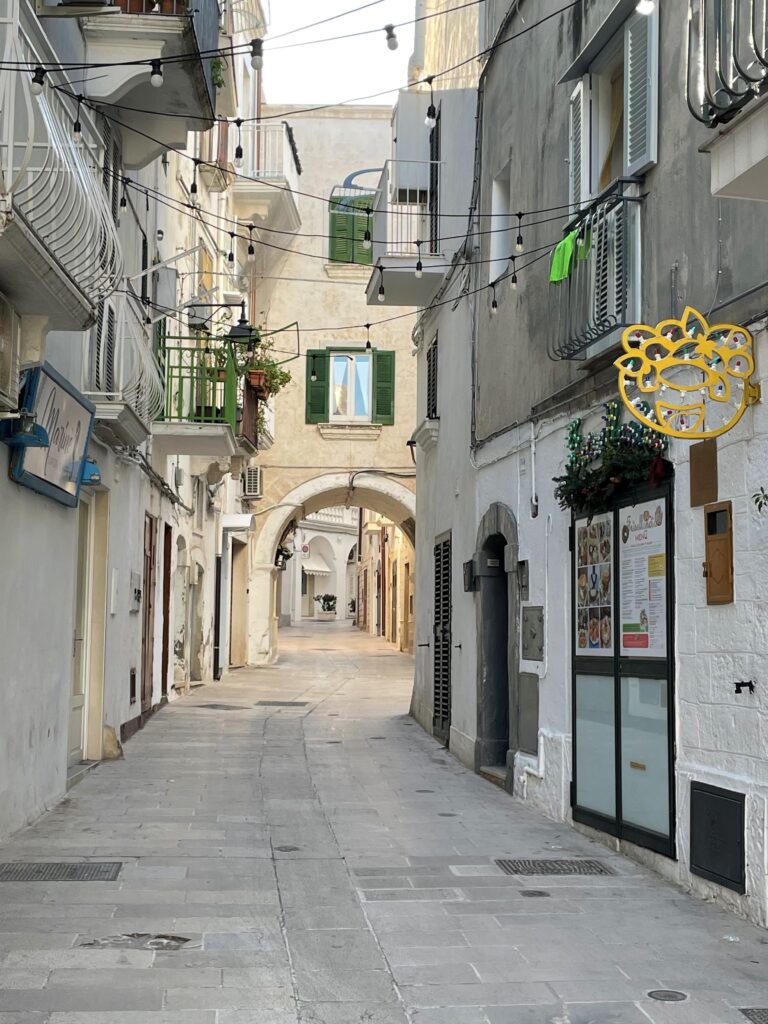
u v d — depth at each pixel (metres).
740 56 5.93
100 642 11.91
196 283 19.64
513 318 11.50
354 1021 4.73
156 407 12.48
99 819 8.92
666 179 7.73
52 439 8.65
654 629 7.72
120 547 12.73
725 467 6.74
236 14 19.28
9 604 7.94
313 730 16.02
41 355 7.34
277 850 8.02
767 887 6.13
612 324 8.19
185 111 11.04
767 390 6.30
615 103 9.18
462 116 14.81
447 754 13.95
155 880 7.03
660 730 7.59
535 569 10.41
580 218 8.63
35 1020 4.62
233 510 26.52
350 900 6.70
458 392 14.45
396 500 27.28
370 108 27.36
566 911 6.52
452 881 7.23
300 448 27.55
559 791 9.47
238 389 17.31
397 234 15.67
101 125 10.41
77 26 9.33
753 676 6.40
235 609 28.55
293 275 27.27
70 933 5.84
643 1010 4.89
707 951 5.73
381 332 27.41
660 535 7.64
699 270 7.18
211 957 5.52
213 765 12.07
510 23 12.05
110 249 7.80
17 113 7.19
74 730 11.38
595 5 9.17
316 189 27.25
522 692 10.75
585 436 9.14
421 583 17.94
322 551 73.81
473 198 13.55
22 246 6.15
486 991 5.12
